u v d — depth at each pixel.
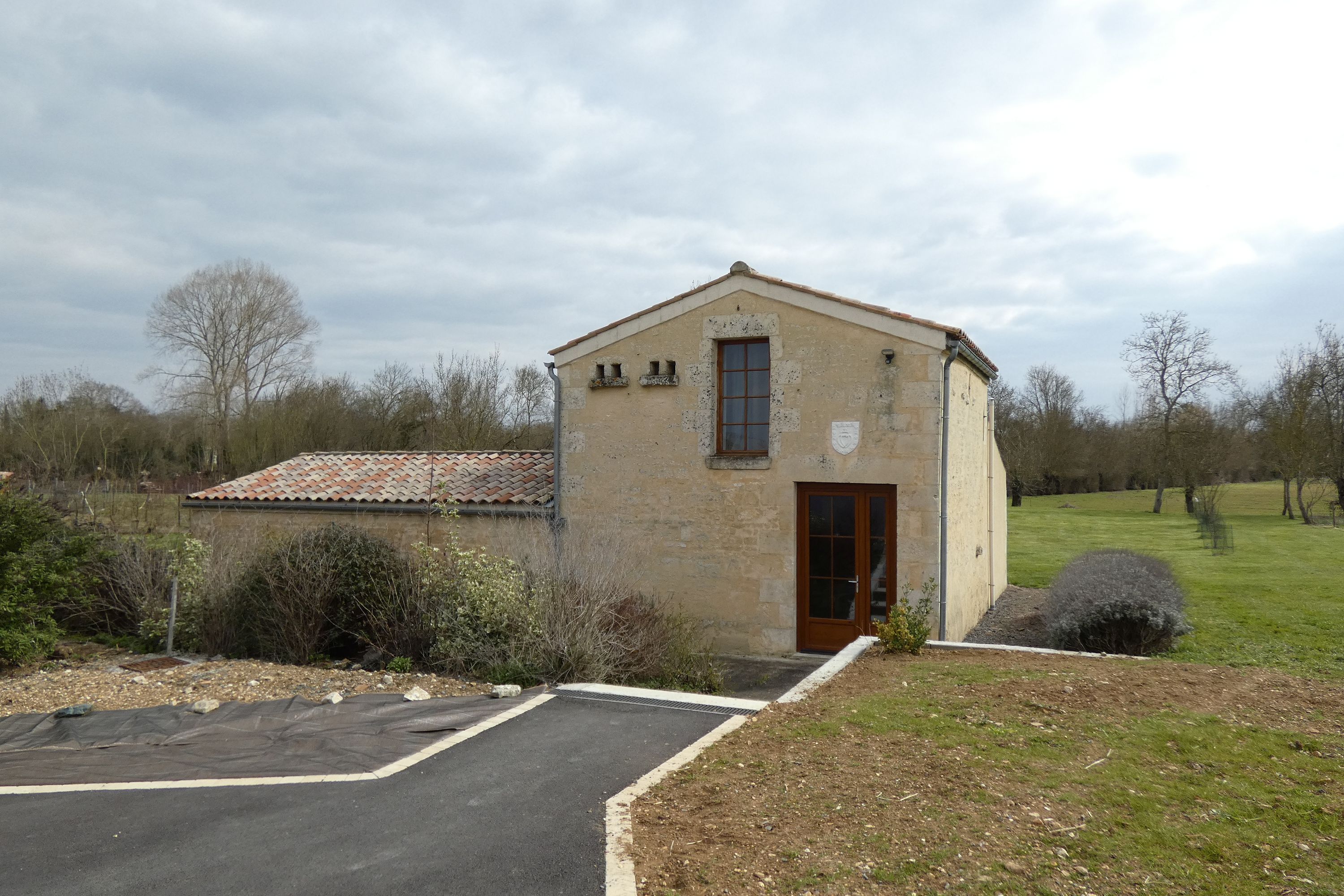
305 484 14.51
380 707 7.34
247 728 6.81
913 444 10.41
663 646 9.34
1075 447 44.59
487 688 8.05
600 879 3.98
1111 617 9.70
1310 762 5.21
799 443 10.97
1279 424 31.66
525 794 5.20
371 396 32.34
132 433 31.34
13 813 5.12
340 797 5.28
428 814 4.94
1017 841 4.11
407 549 11.94
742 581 11.25
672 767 5.51
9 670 9.59
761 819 4.50
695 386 11.52
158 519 19.00
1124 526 31.14
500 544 11.70
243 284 36.41
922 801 4.57
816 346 10.90
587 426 12.12
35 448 26.23
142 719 7.12
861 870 3.87
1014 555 23.16
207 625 10.47
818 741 5.67
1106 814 4.43
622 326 11.93
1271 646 10.19
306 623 9.86
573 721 6.84
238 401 36.16
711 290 11.45
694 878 3.91
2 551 9.70
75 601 11.62
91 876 4.23
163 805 5.20
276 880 4.14
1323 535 25.09
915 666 7.90
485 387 31.34
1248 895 3.68
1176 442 36.50
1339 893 3.70
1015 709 6.19
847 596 10.89
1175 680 7.02
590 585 9.20
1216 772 5.03
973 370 12.70
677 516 11.59
